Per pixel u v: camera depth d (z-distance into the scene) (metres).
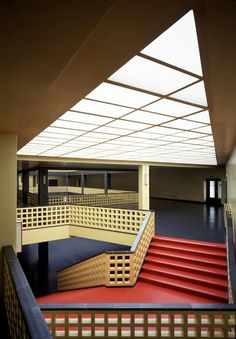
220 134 5.04
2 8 1.07
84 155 9.22
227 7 1.18
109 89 2.54
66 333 2.98
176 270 7.40
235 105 2.95
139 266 7.54
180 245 8.52
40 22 1.19
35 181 27.28
